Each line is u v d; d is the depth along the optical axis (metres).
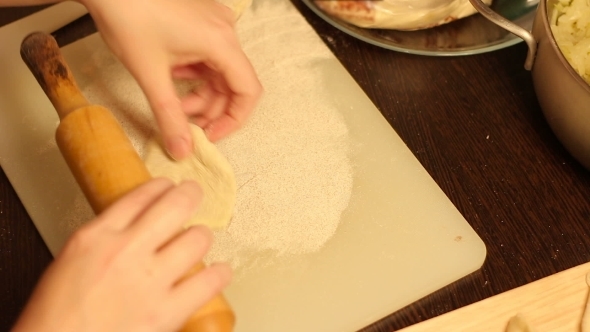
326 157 0.76
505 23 0.72
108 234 0.53
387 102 0.80
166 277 0.53
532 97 0.80
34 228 0.73
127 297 0.52
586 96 0.66
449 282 0.68
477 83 0.81
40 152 0.78
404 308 0.68
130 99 0.80
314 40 0.85
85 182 0.62
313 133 0.78
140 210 0.55
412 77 0.82
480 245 0.70
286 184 0.74
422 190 0.73
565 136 0.71
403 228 0.71
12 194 0.76
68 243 0.53
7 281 0.70
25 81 0.83
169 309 0.52
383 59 0.84
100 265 0.52
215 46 0.67
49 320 0.51
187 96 0.76
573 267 0.67
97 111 0.65
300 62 0.83
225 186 0.72
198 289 0.53
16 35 0.86
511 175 0.74
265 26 0.86
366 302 0.68
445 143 0.77
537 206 0.72
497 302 0.66
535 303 0.66
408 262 0.69
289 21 0.87
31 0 0.78
